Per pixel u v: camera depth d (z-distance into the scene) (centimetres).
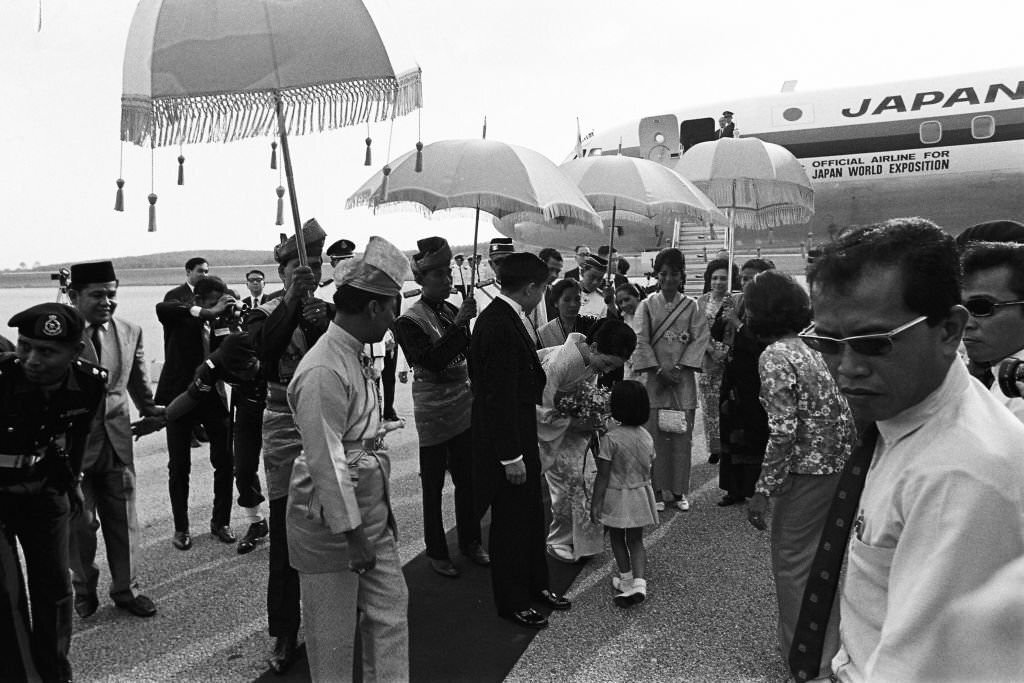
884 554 101
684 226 1678
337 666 237
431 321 406
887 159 1655
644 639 324
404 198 464
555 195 424
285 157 267
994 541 87
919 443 99
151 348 1212
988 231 219
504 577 340
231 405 468
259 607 364
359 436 240
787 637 278
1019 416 157
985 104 1605
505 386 332
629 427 368
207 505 544
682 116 1772
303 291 292
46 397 261
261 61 253
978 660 85
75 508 294
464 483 419
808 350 270
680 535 466
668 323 531
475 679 291
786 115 1720
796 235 1808
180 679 295
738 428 498
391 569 248
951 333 100
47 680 279
